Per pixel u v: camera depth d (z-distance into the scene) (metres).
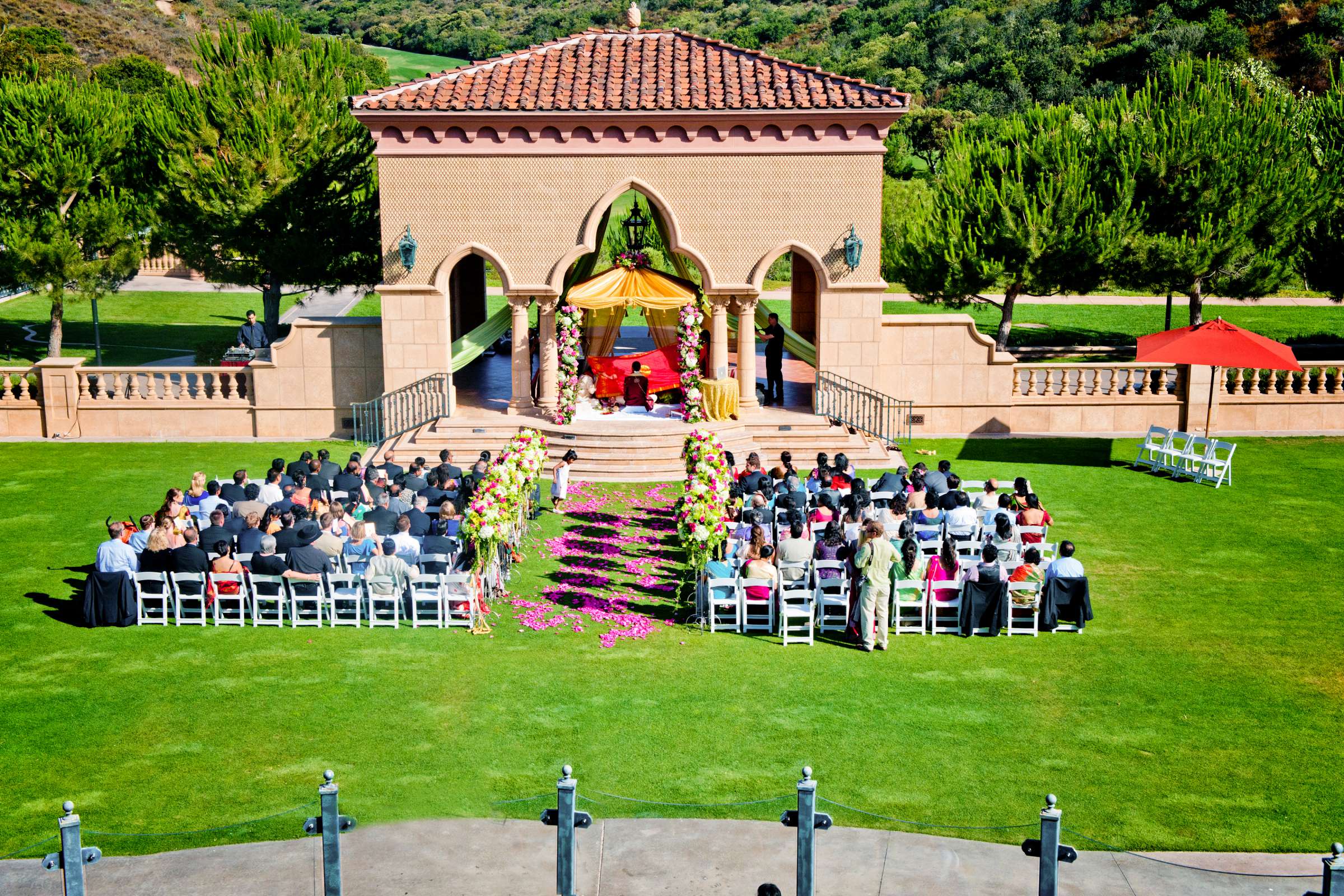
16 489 26.62
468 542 19.97
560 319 29.14
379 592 19.19
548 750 15.19
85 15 102.44
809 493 23.42
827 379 29.89
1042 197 35.94
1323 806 13.85
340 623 19.38
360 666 17.72
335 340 30.62
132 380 31.16
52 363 30.86
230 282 38.66
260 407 31.02
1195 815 13.67
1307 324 48.72
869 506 21.78
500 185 28.94
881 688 17.06
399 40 137.12
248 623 19.41
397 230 29.12
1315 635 18.91
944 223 37.50
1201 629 19.20
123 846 13.03
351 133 37.22
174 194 36.91
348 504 21.91
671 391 31.34
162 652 18.17
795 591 18.86
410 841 13.14
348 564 19.28
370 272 38.91
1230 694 16.83
